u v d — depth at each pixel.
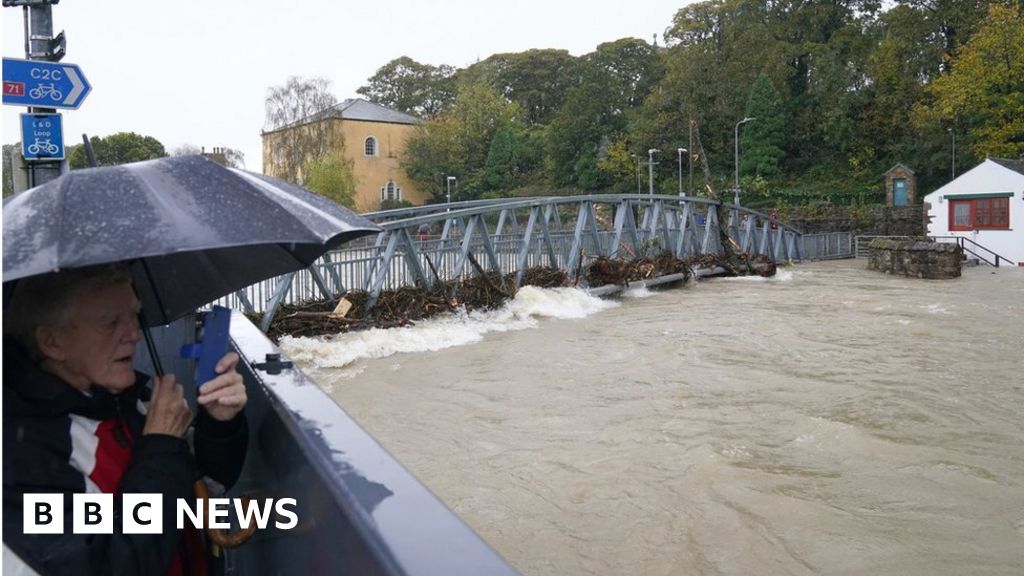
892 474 6.77
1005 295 22.52
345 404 9.32
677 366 11.59
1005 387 10.10
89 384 1.82
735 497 6.22
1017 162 39.97
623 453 7.36
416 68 107.06
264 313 12.50
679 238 26.38
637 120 73.19
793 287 25.28
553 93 100.56
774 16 73.06
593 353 12.67
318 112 74.00
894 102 62.50
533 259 20.05
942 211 40.97
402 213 15.52
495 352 12.75
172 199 1.57
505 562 1.02
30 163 7.35
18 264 1.35
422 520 1.16
